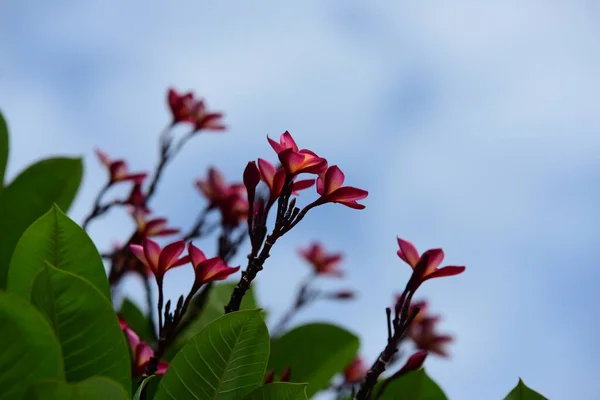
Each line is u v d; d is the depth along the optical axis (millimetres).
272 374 2029
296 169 1939
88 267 1987
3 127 2365
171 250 1977
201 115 2465
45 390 1753
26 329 1784
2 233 2299
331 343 2324
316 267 2895
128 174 2379
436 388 2158
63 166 2342
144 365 2027
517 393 1997
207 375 1912
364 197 1962
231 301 1932
